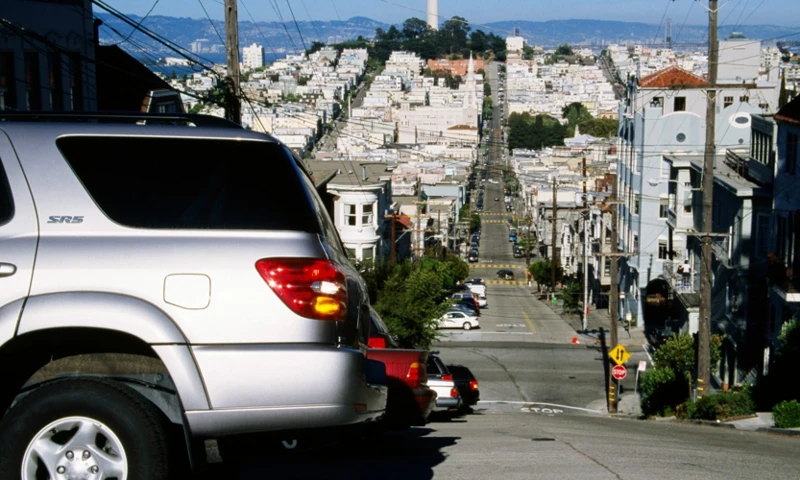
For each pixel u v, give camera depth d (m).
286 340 4.64
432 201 116.44
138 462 4.49
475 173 198.12
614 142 119.75
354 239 47.47
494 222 151.88
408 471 8.03
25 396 4.65
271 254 4.70
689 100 48.44
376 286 32.06
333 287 4.75
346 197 47.53
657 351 29.14
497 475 7.86
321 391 4.62
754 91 50.06
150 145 4.91
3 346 4.46
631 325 48.19
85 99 23.95
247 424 4.57
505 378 33.50
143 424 4.52
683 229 39.12
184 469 4.91
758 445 12.72
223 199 4.83
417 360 11.33
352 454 9.52
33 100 20.94
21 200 4.71
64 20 22.45
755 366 28.67
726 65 52.28
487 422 16.98
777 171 27.34
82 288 4.55
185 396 4.54
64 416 4.47
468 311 46.81
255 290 4.64
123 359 4.77
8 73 19.64
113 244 4.65
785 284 24.75
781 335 21.95
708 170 23.69
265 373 4.58
